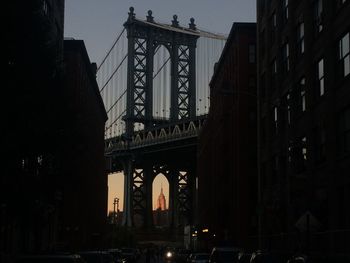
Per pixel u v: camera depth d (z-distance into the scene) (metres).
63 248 54.72
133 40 151.12
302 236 32.25
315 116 35.34
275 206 43.31
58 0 54.50
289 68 41.56
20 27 17.02
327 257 16.56
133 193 156.12
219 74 86.62
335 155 31.36
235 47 70.44
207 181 100.50
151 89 151.88
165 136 134.25
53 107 19.80
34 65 17.88
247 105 66.94
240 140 66.25
